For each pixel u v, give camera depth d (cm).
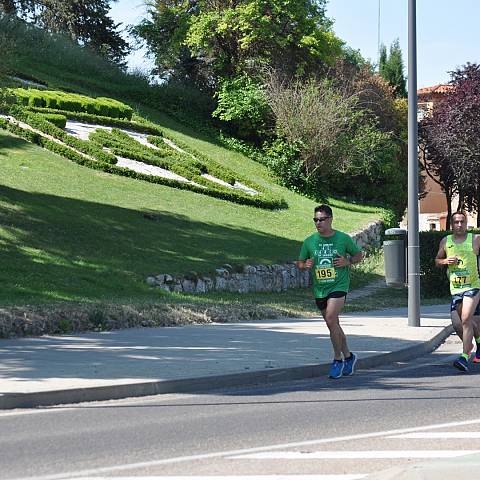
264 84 6512
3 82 3441
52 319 2028
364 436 1012
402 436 1010
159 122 6228
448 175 6869
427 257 3872
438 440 986
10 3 7838
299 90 6278
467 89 6562
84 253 3027
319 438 1005
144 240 3447
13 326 1939
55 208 3594
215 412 1187
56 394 1251
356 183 6562
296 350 1770
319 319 2619
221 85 6812
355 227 5084
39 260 2784
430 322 2500
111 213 3759
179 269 3112
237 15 6700
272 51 6806
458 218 1681
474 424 1086
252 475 824
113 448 952
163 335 2019
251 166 6038
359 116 6650
